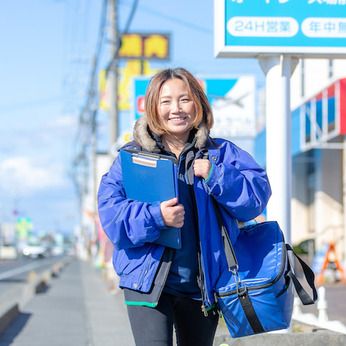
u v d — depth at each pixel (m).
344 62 20.34
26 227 101.75
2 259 86.50
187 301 4.12
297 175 30.17
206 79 19.88
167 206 3.81
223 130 19.89
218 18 8.17
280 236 4.20
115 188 4.08
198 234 4.04
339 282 20.23
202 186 4.04
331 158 26.48
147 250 3.96
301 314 11.02
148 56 32.34
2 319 11.69
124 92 34.19
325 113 19.38
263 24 8.17
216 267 4.02
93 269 46.12
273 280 4.02
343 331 8.87
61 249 141.12
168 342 3.98
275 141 8.27
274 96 8.30
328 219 26.45
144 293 3.94
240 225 4.33
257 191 4.04
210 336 4.28
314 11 8.23
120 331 11.86
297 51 8.18
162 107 4.13
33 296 19.55
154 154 4.03
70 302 17.70
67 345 10.32
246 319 4.04
